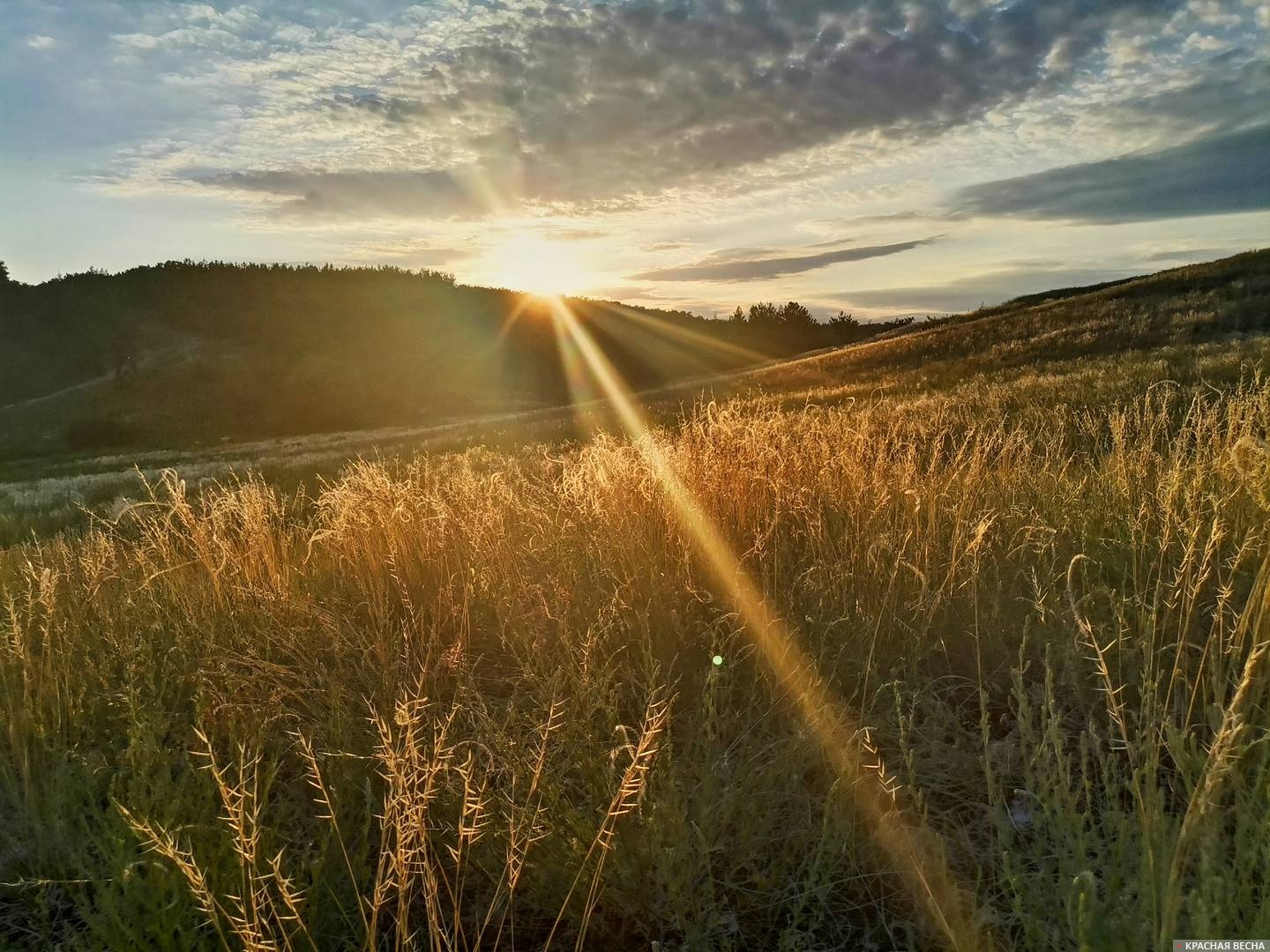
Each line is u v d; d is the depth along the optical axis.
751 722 2.67
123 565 4.93
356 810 2.48
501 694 3.21
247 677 2.98
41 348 122.44
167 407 88.25
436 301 158.50
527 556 4.19
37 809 2.47
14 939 2.21
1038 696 2.76
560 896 2.14
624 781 1.90
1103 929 1.70
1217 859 1.76
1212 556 3.18
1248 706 2.16
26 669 3.00
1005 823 2.10
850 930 2.04
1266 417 4.30
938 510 4.25
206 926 2.05
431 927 1.87
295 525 5.75
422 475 6.61
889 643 3.19
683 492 4.09
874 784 2.31
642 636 3.15
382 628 3.51
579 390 97.81
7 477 45.78
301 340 130.50
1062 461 6.10
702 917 1.99
